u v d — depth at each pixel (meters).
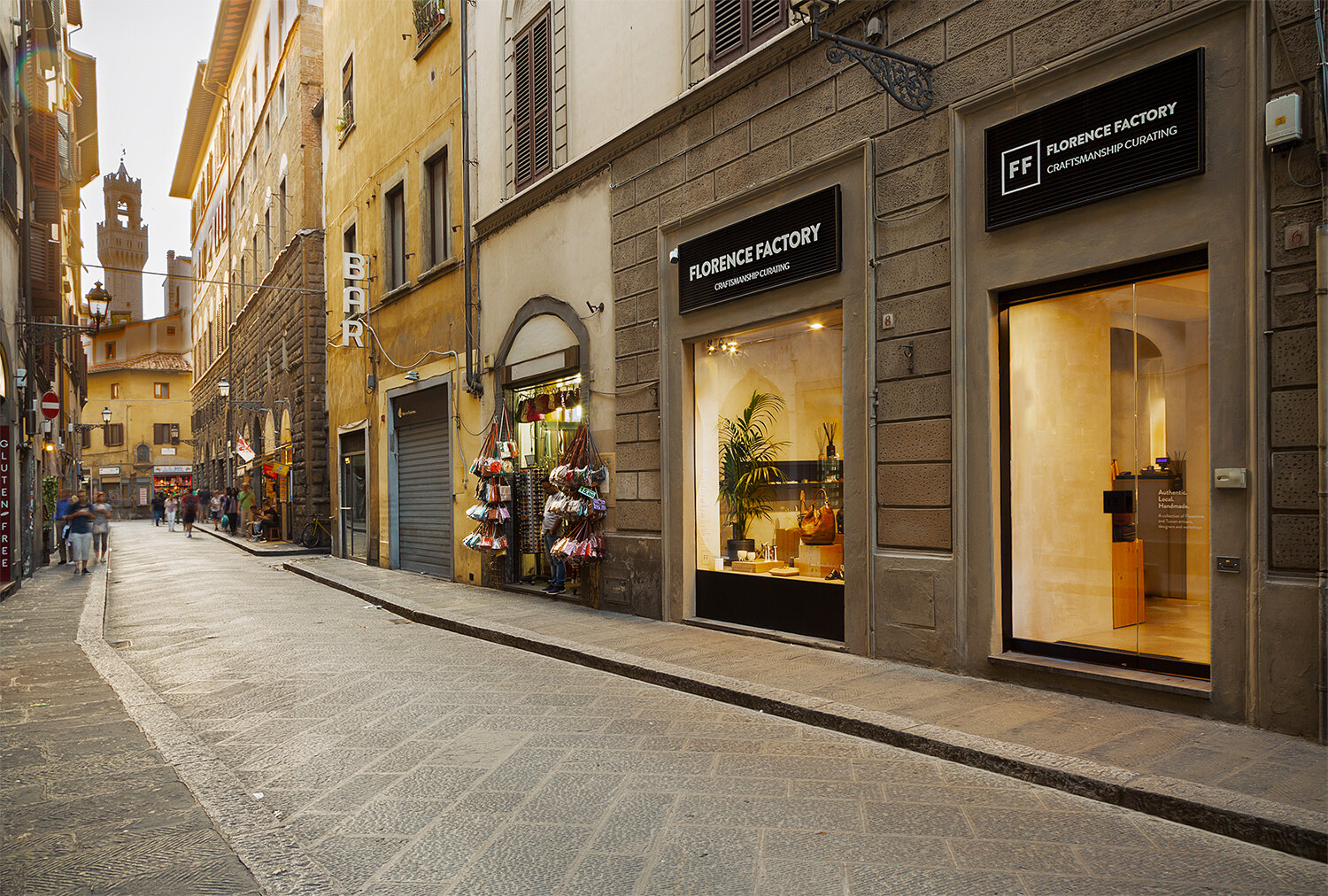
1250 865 3.34
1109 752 4.42
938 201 6.48
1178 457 5.31
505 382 12.54
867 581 7.01
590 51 10.63
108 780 4.48
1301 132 4.53
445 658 7.86
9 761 4.84
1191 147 5.02
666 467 9.24
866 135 7.04
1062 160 5.67
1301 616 4.53
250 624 10.19
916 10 6.64
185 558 22.08
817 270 7.45
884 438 6.89
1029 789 4.20
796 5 6.10
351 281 18.44
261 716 5.89
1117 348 5.60
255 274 29.97
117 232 87.81
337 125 19.84
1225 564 4.86
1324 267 4.43
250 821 3.89
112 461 63.34
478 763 4.75
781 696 5.77
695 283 8.82
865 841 3.62
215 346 41.97
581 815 3.97
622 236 9.96
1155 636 5.44
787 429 8.01
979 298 6.22
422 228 15.35
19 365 16.20
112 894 3.17
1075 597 5.84
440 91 14.73
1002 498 6.18
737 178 8.32
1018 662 5.88
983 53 6.16
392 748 5.08
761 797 4.16
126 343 65.44
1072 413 5.86
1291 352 4.61
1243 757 4.25
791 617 7.89
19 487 15.48
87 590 14.51
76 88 31.34
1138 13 5.27
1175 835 3.63
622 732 5.31
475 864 3.48
